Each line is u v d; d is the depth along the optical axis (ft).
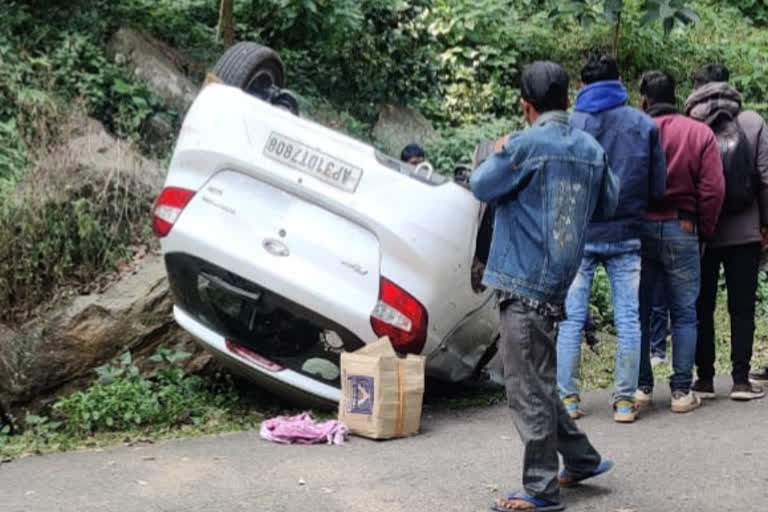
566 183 15.38
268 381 22.44
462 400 25.08
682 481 17.31
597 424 21.75
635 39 48.03
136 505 16.21
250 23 38.37
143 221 27.78
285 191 21.22
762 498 16.35
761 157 23.20
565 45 47.34
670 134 22.17
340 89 38.40
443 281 21.21
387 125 38.01
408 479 17.62
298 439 20.35
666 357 29.32
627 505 16.11
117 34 34.24
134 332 24.16
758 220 23.44
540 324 15.38
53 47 33.32
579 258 15.53
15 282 25.44
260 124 21.21
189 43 36.73
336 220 21.02
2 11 33.63
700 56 50.03
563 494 16.69
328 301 20.79
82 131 29.76
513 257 15.46
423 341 21.30
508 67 44.06
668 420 22.03
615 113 21.20
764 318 34.04
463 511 15.90
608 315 31.27
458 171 24.50
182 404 22.65
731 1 58.59
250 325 22.22
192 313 22.43
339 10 36.73
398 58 39.24
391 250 20.79
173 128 32.86
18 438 21.53
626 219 21.26
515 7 49.49
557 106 15.90
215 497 16.61
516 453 19.40
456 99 41.27
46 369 23.63
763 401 23.81
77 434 21.52
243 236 21.09
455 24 43.80
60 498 16.62
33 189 26.66
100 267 26.40
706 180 21.98
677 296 22.58
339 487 17.16
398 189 20.92
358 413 20.74
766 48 52.80
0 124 29.48
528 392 15.48
